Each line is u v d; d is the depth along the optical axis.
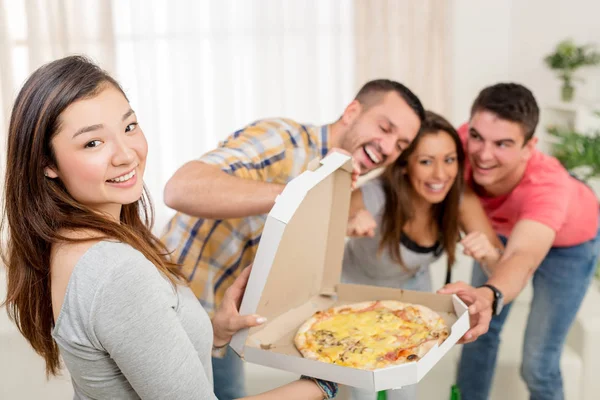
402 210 1.90
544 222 1.80
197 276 1.65
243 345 1.25
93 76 0.92
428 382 2.32
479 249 1.76
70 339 0.89
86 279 0.87
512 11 4.38
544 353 2.10
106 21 3.96
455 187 1.91
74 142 0.90
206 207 1.38
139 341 0.88
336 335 1.33
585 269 2.06
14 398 2.24
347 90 4.34
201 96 4.20
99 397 0.96
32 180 0.92
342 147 1.71
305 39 4.23
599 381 2.32
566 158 2.63
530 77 4.36
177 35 4.12
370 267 2.02
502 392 2.35
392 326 1.36
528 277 1.70
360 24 4.19
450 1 4.21
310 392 1.15
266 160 1.60
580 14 4.09
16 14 3.88
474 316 1.48
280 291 1.36
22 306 0.99
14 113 0.92
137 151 0.97
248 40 4.20
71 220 0.92
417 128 1.70
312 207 1.35
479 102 1.85
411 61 4.26
